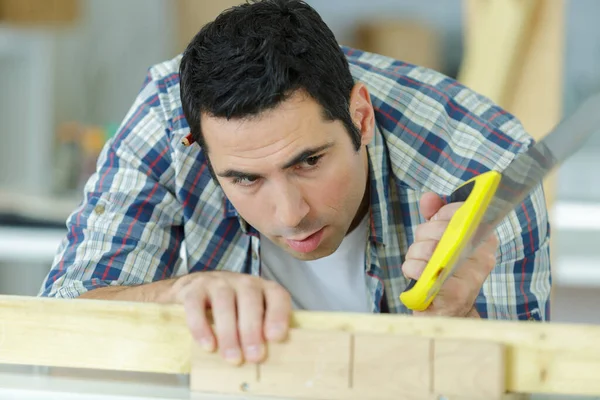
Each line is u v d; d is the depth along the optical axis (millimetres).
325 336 917
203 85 1246
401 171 1593
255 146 1227
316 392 920
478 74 2371
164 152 1593
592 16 4699
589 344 872
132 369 990
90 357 997
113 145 1633
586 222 3883
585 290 4355
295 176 1277
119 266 1515
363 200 1590
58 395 947
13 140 4617
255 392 939
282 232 1329
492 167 1531
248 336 936
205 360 950
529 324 887
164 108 1598
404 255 1640
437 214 1128
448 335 903
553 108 2326
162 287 1200
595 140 4566
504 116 1617
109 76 5156
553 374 882
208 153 1319
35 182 4559
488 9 2344
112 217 1548
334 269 1668
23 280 4527
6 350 1016
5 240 3811
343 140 1299
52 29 4598
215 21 1325
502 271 1511
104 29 5121
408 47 4906
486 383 872
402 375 895
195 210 1630
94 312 990
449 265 1050
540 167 1006
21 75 4590
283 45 1243
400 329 915
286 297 963
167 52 5172
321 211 1312
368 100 1424
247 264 1695
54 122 4898
